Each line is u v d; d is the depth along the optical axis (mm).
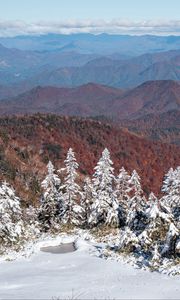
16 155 135625
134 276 28766
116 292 24844
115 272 30172
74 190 52469
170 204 46375
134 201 45094
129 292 24734
